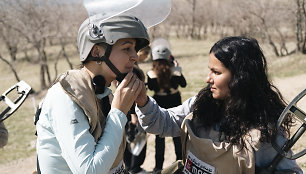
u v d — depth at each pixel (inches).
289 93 329.4
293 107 52.5
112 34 50.8
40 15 610.2
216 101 61.9
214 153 57.6
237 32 1035.9
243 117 56.4
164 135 70.8
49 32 633.0
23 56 1023.6
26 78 746.2
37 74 786.8
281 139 56.2
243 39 57.9
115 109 51.9
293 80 389.4
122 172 61.4
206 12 1617.9
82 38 53.3
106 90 55.6
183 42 1371.8
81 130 48.2
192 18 1601.9
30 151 253.4
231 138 56.6
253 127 56.1
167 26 1455.5
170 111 72.8
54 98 49.7
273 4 751.1
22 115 386.9
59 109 48.5
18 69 856.3
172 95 161.8
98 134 50.4
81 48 53.9
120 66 53.1
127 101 53.1
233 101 56.8
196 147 60.9
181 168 68.8
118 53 52.5
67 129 47.6
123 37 50.9
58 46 1124.5
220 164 57.4
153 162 182.7
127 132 141.8
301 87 348.2
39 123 52.2
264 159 57.9
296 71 445.7
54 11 609.3
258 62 56.7
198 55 904.3
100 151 47.7
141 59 156.6
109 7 51.8
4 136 90.9
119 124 51.0
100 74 53.7
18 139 288.8
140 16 58.8
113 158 48.6
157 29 969.5
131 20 52.1
